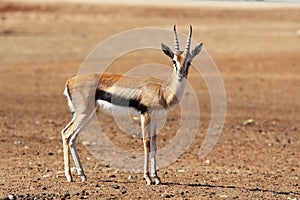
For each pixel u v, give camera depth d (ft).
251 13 449.48
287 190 89.20
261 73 239.09
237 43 309.01
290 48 294.66
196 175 98.94
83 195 82.02
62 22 384.88
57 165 105.60
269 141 132.87
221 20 411.54
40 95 192.03
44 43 302.45
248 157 116.57
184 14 440.45
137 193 83.71
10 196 79.77
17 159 110.52
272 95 199.21
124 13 437.99
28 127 143.23
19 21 383.24
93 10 449.06
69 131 91.35
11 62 256.73
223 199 81.10
